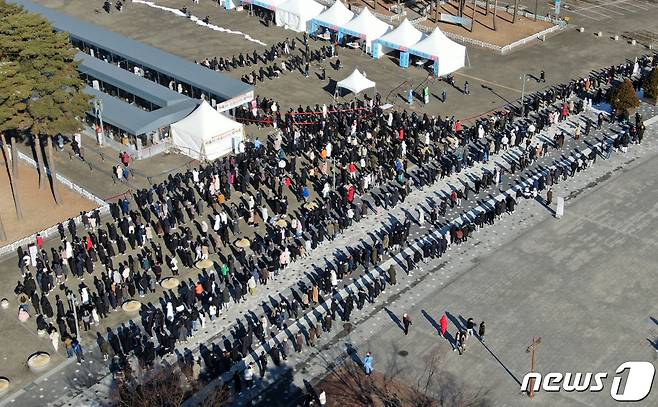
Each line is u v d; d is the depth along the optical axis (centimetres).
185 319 4697
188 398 4316
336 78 8269
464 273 5344
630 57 8775
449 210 6028
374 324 4881
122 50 8169
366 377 4466
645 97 7769
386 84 8131
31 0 10419
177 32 9462
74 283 5175
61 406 4294
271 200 6072
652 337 4756
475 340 4741
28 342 4722
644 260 5466
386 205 6062
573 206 6106
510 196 5969
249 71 8394
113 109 6906
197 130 6631
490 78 8281
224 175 6212
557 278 5288
